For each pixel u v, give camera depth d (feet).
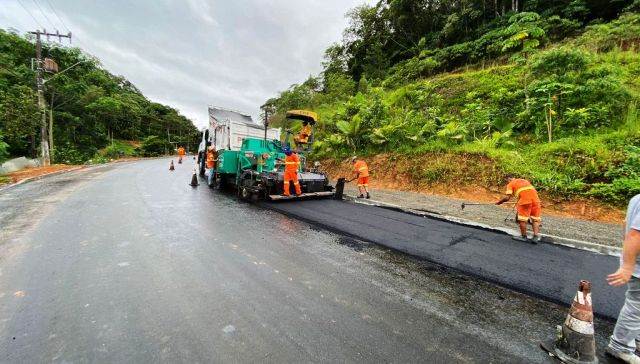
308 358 6.65
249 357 6.64
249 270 11.55
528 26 37.27
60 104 89.15
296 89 91.09
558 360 6.96
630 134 25.58
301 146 31.19
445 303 9.59
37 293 9.29
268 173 27.37
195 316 8.25
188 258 12.53
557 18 57.77
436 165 32.42
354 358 6.70
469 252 14.44
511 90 43.19
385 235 16.93
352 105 50.34
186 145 195.21
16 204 22.36
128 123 153.48
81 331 7.44
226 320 8.11
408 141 39.27
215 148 38.78
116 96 137.59
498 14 81.51
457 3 94.68
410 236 16.83
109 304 8.74
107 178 40.91
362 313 8.75
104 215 19.39
